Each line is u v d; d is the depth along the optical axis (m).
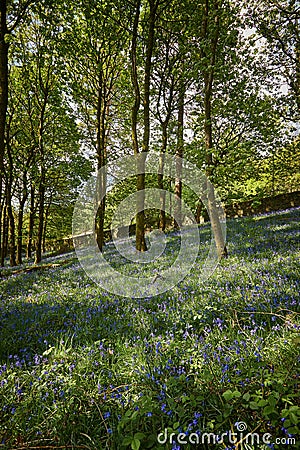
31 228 25.73
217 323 4.55
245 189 9.27
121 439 2.59
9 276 15.50
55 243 42.97
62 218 34.44
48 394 3.30
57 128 20.28
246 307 4.89
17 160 21.88
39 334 5.19
